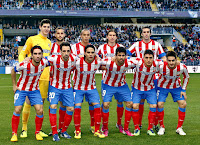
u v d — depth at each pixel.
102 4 37.72
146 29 7.31
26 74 5.90
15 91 6.10
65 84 6.20
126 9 36.31
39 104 6.09
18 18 36.62
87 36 6.91
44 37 6.92
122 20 38.81
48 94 6.33
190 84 17.97
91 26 37.53
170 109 9.65
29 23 37.16
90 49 5.98
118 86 6.50
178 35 35.91
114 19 38.62
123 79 6.55
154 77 7.20
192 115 8.65
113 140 5.99
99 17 37.22
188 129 6.94
